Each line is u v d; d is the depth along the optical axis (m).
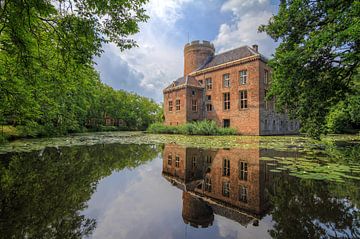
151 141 13.23
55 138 15.22
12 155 6.95
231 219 2.42
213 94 25.98
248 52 23.14
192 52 31.02
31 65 6.04
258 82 20.91
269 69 22.61
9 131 12.85
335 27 5.80
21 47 5.11
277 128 23.66
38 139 13.98
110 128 39.50
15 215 2.47
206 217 2.49
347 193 3.15
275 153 7.69
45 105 13.91
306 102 7.67
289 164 5.51
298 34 8.26
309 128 8.09
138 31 5.57
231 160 6.43
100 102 36.56
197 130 21.61
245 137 17.50
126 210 2.72
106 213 2.60
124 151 8.63
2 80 6.67
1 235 1.97
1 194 3.21
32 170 4.89
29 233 2.02
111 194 3.39
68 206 2.81
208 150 8.86
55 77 8.30
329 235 1.92
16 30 4.48
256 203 2.93
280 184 3.76
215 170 5.23
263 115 21.34
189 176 4.72
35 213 2.55
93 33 4.84
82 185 3.84
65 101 17.72
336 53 6.62
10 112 8.69
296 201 2.91
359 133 22.31
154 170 5.34
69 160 6.36
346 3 6.30
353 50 6.41
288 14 8.04
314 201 2.87
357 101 10.41
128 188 3.77
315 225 2.16
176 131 24.09
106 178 4.44
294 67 7.51
